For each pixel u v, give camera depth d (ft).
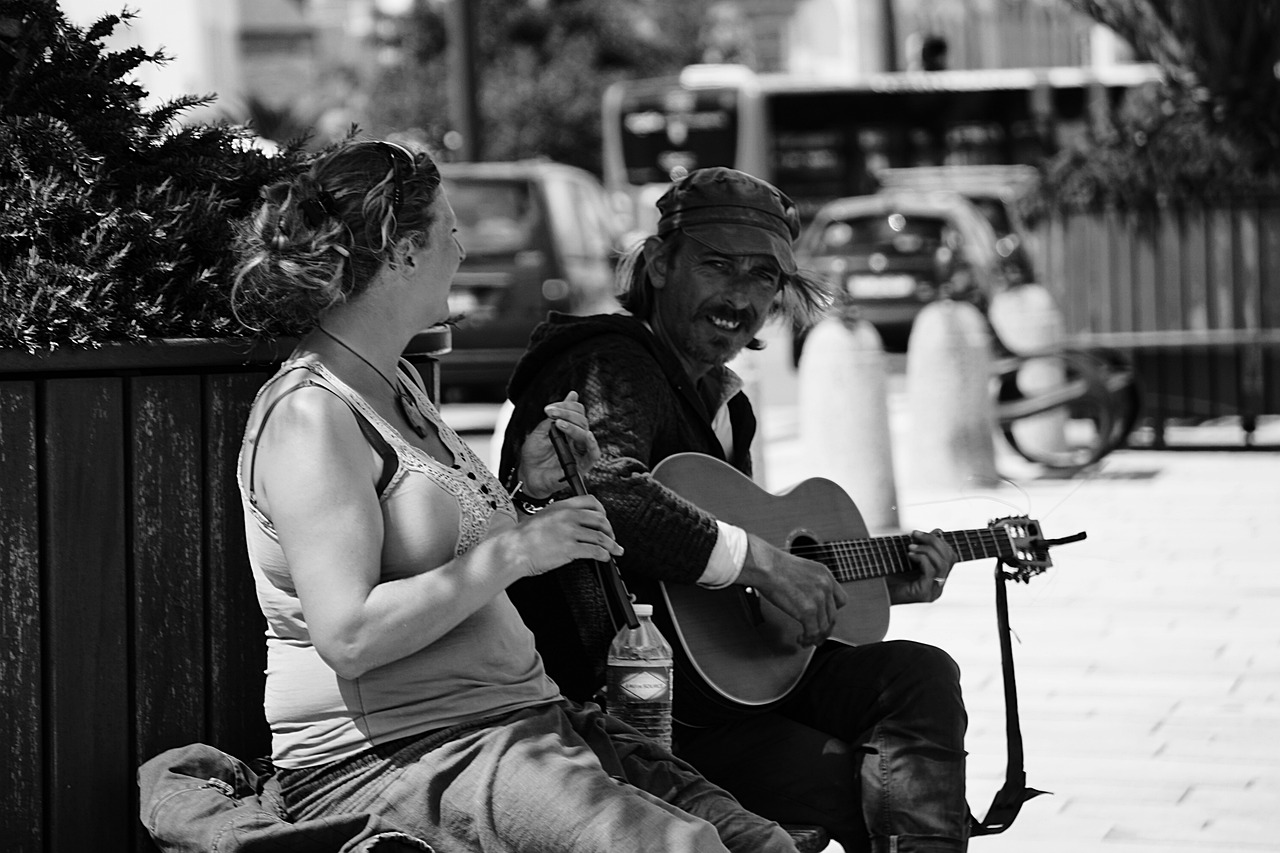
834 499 20.48
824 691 19.06
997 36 191.21
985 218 111.75
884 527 47.34
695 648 18.84
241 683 16.99
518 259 75.97
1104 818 23.94
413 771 15.02
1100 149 64.08
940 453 54.60
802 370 50.42
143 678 16.48
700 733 19.19
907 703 18.40
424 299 15.75
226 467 16.84
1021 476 57.36
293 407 14.96
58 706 16.05
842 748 18.47
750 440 21.36
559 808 14.82
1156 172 62.28
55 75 17.47
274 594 15.25
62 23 17.78
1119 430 58.13
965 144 139.33
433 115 186.09
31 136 16.60
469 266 75.92
